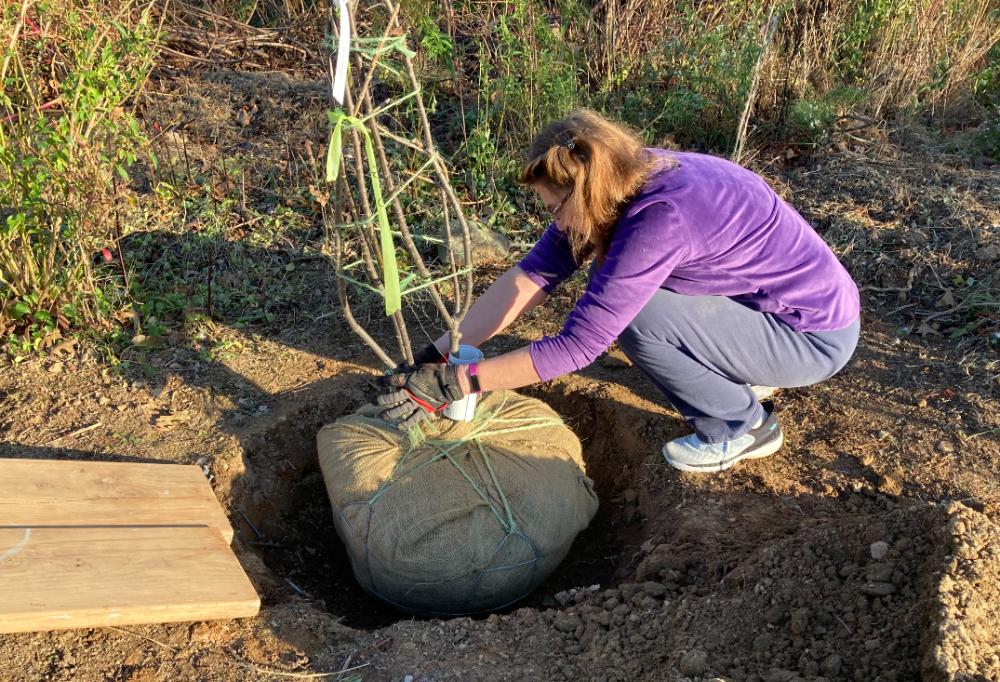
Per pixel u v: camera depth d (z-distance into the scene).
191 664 2.36
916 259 4.05
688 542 2.77
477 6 5.69
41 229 3.56
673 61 5.27
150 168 4.68
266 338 3.83
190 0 6.09
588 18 5.47
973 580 2.17
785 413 3.32
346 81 2.29
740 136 4.77
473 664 2.40
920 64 5.47
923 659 2.04
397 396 2.58
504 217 4.60
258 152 4.95
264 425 3.31
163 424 3.29
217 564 2.59
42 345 3.63
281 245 4.33
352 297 4.10
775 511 2.87
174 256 4.20
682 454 3.04
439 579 2.72
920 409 3.28
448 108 5.33
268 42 5.91
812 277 2.65
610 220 2.38
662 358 2.80
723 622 2.38
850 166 4.83
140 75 3.90
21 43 3.99
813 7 5.74
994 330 3.62
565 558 3.13
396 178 4.59
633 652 2.40
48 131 3.42
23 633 2.36
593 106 5.14
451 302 4.05
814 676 2.17
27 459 2.93
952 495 2.87
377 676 2.36
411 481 2.81
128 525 2.68
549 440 3.05
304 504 3.32
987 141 5.03
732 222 2.48
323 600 2.97
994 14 5.90
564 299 4.06
